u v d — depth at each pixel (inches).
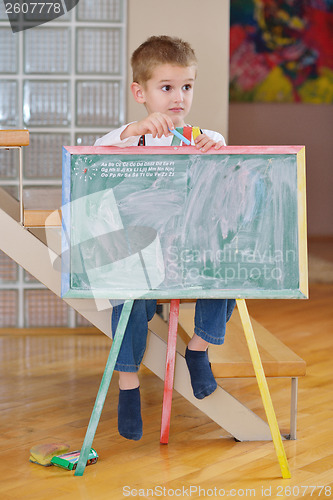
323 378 111.8
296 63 335.3
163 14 142.2
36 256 79.1
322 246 303.9
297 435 85.1
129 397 76.1
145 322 76.8
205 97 145.3
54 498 66.7
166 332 106.8
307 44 334.0
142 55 79.3
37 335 145.3
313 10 332.2
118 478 71.8
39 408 96.0
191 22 143.3
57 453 76.5
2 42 140.9
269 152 72.3
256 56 333.4
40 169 143.6
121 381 76.6
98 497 67.1
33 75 141.8
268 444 82.1
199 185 72.3
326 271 232.4
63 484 70.2
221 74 144.9
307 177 342.6
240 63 333.4
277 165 72.4
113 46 142.2
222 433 86.1
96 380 110.9
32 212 78.5
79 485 70.0
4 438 84.0
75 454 76.3
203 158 72.3
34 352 130.3
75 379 111.4
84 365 120.6
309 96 337.7
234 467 74.7
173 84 77.9
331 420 91.0
